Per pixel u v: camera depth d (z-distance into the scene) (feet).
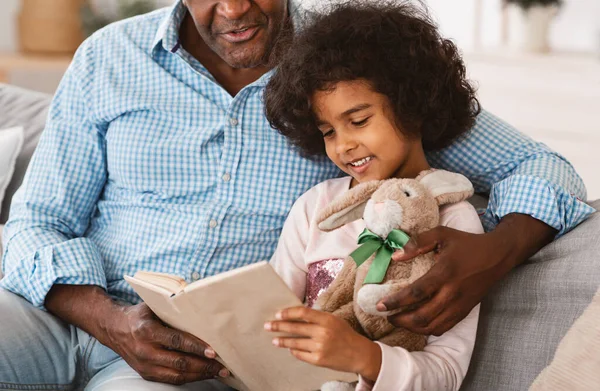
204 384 4.13
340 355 3.28
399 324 3.47
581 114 12.02
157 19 5.00
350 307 3.70
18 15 12.00
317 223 3.83
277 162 4.62
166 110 4.72
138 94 4.78
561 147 11.31
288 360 3.48
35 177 4.90
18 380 4.33
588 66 12.17
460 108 4.20
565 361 3.41
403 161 4.08
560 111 12.20
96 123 4.88
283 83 4.11
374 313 3.50
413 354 3.55
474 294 3.57
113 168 4.86
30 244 4.63
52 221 4.82
